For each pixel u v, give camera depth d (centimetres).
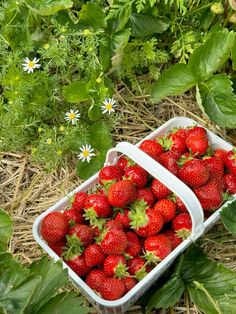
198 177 46
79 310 39
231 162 49
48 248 44
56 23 57
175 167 48
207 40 56
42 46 60
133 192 45
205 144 50
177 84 57
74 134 56
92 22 59
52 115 58
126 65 61
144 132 61
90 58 57
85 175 56
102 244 43
